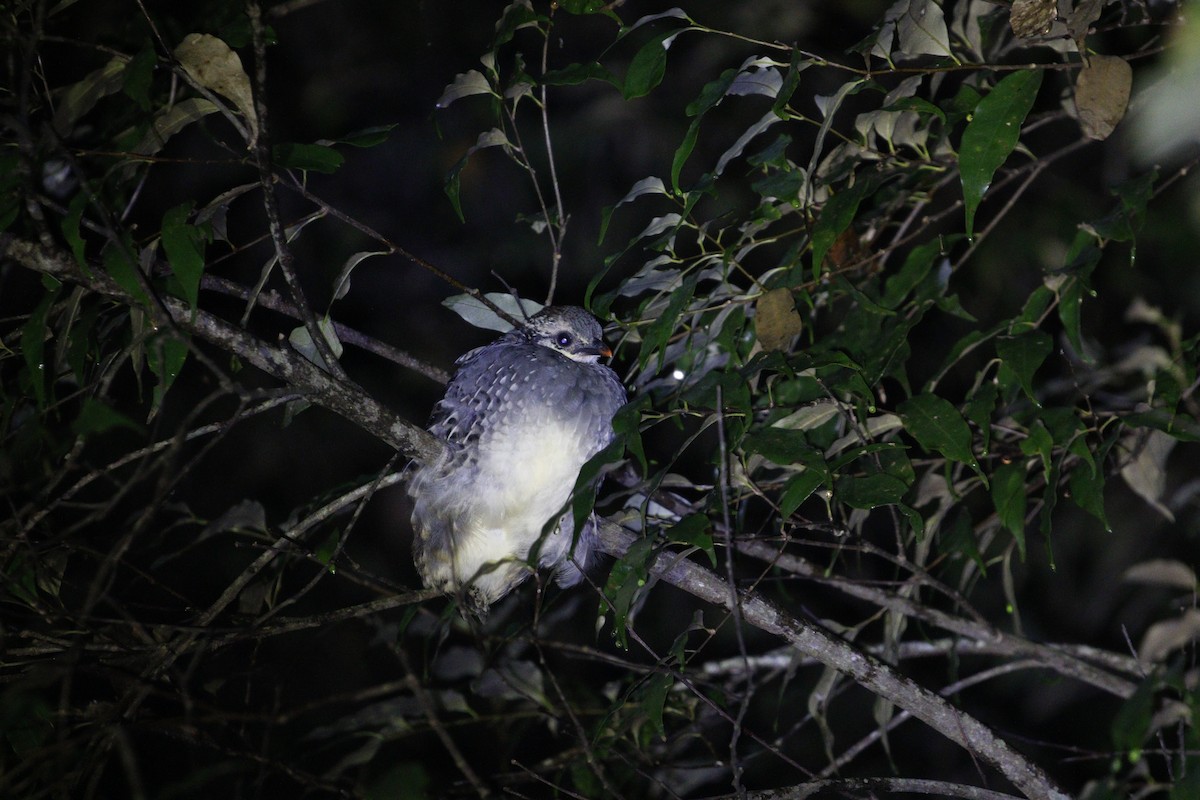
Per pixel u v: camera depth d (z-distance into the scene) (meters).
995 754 6.70
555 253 7.80
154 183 11.65
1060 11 5.84
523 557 7.80
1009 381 7.19
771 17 12.62
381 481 7.11
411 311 13.17
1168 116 3.78
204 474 11.38
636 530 7.81
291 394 6.29
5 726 5.76
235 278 12.39
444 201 13.62
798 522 6.96
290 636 10.16
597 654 6.88
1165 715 6.73
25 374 7.02
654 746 8.82
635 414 6.14
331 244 13.07
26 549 6.63
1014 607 7.96
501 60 13.59
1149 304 10.15
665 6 13.14
